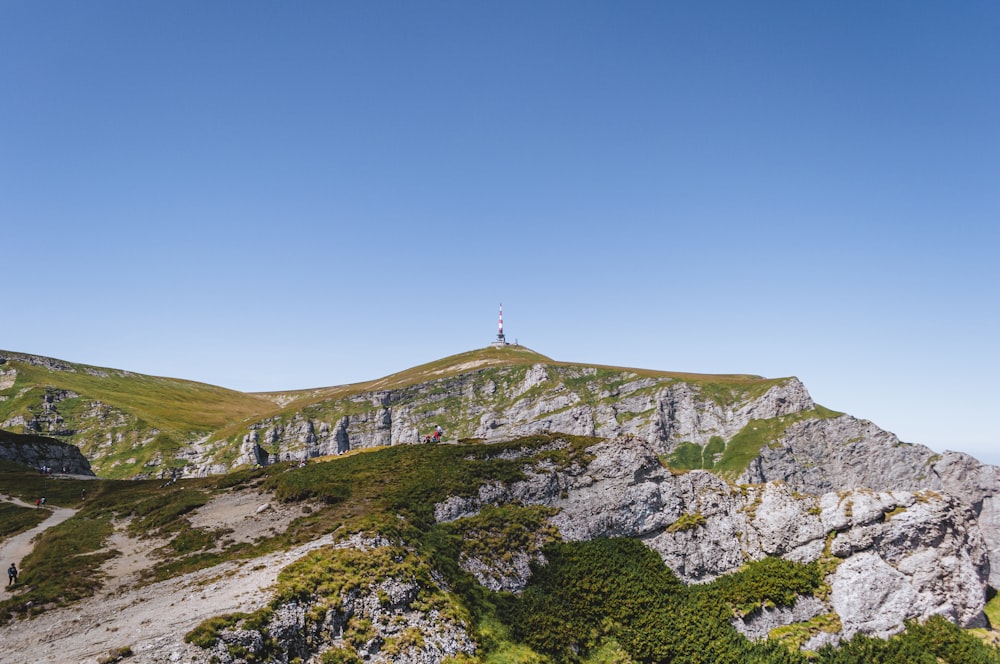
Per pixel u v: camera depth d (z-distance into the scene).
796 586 57.19
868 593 56.53
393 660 37.72
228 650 32.47
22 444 122.38
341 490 62.78
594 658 47.84
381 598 41.56
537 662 44.41
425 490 61.75
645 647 49.50
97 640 34.34
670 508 65.00
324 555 44.56
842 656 52.06
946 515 60.81
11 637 36.44
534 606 50.84
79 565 50.16
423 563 47.56
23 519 73.69
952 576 58.25
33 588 45.69
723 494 67.12
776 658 50.03
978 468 163.25
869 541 59.97
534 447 72.19
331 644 37.12
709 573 60.84
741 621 54.28
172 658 31.08
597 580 55.72
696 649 49.81
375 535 48.78
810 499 65.25
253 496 68.00
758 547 62.88
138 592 43.59
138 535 60.12
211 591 40.72
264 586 39.78
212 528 57.97
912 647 52.97
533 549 57.53
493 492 62.97
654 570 59.16
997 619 59.62
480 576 52.09
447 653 40.41
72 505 83.56
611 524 62.88
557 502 64.38
